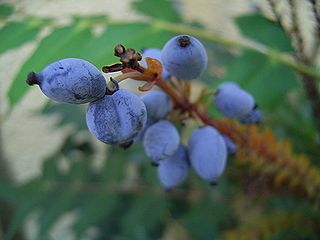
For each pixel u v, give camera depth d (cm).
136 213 18
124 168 18
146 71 8
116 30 11
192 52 8
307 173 12
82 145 19
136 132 7
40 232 17
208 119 10
